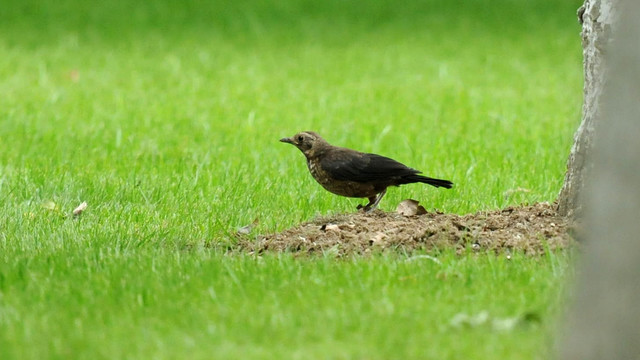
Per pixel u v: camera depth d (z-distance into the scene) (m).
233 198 14.04
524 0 41.16
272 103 24.44
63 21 38.00
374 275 9.31
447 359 7.22
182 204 13.71
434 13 40.03
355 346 7.54
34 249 10.99
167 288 9.11
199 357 7.39
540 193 14.45
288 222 12.67
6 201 13.92
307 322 8.05
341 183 12.47
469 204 13.69
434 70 30.08
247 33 37.03
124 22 38.19
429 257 9.92
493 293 8.79
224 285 9.23
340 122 21.86
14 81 26.91
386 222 11.51
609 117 6.45
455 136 20.16
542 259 9.95
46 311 8.52
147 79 27.95
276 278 9.42
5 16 38.34
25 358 7.40
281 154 18.11
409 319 8.09
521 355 7.26
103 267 9.91
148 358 7.40
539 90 26.44
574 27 37.56
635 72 6.31
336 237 11.09
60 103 23.70
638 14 6.33
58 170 16.08
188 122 21.52
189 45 34.56
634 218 6.33
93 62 30.80
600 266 6.46
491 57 32.34
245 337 7.76
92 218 12.91
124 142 19.09
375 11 40.25
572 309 6.71
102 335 7.91
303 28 37.91
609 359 6.45
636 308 6.36
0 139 18.95
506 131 20.64
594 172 6.62
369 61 31.73
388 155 18.25
